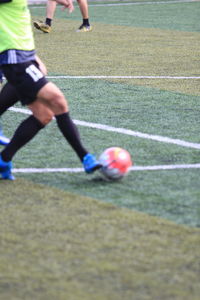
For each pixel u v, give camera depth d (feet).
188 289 33.53
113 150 50.34
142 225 41.70
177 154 57.67
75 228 41.24
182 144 60.85
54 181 50.49
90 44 122.93
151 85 88.02
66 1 58.54
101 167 49.90
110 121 69.36
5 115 72.79
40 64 52.19
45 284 34.06
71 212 43.98
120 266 36.04
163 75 94.79
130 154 57.47
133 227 41.39
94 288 33.58
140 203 45.68
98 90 84.74
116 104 77.30
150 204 45.47
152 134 64.28
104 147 59.67
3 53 49.47
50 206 45.09
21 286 33.86
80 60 105.91
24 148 59.36
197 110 74.74
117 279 34.55
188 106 76.64
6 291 33.37
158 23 156.35
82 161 50.26
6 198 46.68
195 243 39.04
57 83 88.63
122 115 72.08
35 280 34.50
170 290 33.40
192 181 50.52
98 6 193.36
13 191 48.16
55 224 41.93
